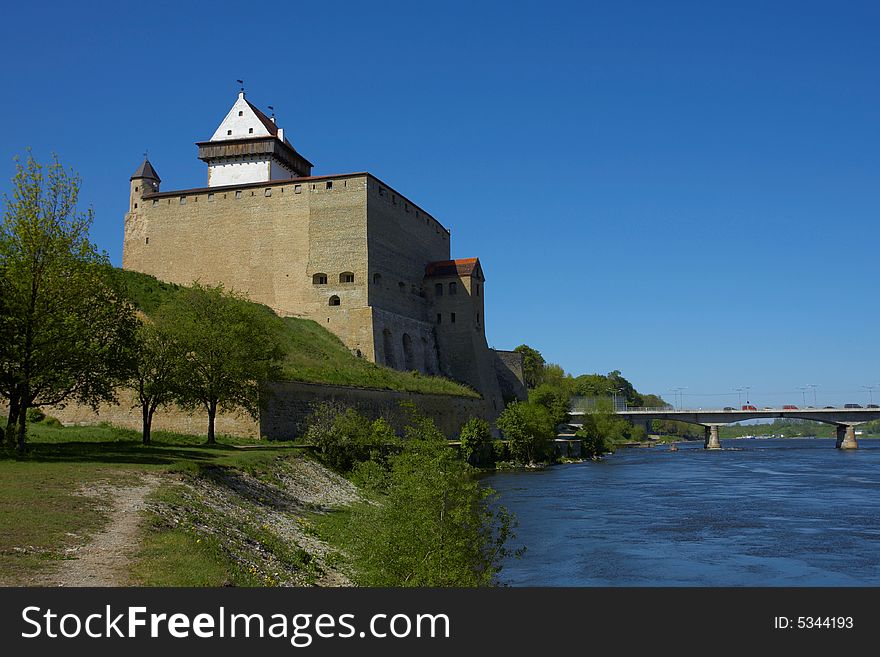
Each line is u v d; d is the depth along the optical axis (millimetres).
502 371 122562
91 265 36219
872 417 142625
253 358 47250
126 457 32781
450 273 103688
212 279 93312
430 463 19453
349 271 88312
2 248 33688
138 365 40781
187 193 96062
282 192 92375
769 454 124938
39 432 45344
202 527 22078
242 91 107812
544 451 92750
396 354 91188
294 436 56688
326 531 30406
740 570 30516
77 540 17438
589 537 38062
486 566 19906
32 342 33062
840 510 47688
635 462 100750
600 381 176875
